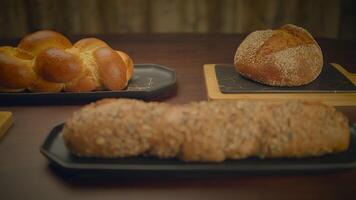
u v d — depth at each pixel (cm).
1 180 46
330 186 45
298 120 48
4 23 139
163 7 141
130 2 140
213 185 46
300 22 142
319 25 142
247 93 66
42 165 49
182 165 47
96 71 66
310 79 69
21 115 61
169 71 75
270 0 139
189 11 141
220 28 144
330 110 50
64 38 70
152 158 48
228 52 89
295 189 45
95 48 69
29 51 67
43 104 65
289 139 47
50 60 64
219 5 140
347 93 66
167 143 47
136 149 47
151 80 72
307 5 139
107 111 49
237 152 47
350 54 87
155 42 97
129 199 44
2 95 64
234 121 48
